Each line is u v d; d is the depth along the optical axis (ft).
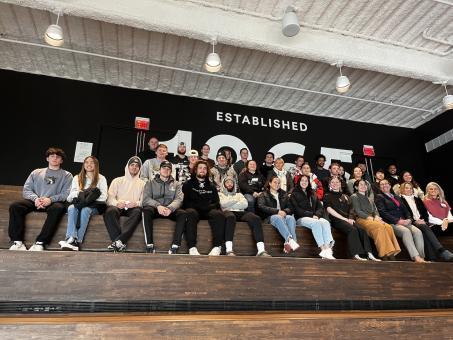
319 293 9.92
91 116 17.94
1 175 15.98
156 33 14.76
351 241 12.44
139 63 16.57
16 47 15.76
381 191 14.52
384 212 13.61
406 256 13.32
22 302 8.20
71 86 18.08
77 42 15.35
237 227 12.03
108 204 11.50
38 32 14.73
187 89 19.03
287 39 13.71
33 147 16.72
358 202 13.61
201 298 9.05
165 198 11.70
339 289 10.13
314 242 12.71
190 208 11.65
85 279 8.63
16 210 10.46
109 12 12.09
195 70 17.33
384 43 14.93
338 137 21.44
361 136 21.90
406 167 21.98
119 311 8.52
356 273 10.50
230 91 19.16
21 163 16.38
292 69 17.19
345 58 14.34
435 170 21.56
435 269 11.48
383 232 12.39
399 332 9.27
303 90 18.60
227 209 12.53
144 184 12.30
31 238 10.73
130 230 10.67
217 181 14.61
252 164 15.17
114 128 18.15
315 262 10.25
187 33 12.96
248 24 13.42
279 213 12.41
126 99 18.67
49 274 8.52
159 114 18.90
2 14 13.71
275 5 12.96
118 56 16.28
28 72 17.63
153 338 7.75
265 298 9.46
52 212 10.44
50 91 17.72
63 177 11.73
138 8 12.42
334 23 13.88
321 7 13.03
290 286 9.75
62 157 11.99
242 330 8.23
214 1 12.87
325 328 8.76
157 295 8.83
